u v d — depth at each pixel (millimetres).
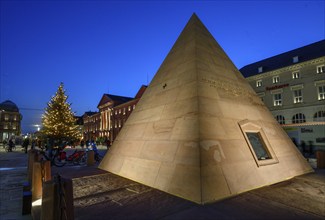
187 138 5238
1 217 4352
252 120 6977
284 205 3826
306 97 26766
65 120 28672
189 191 4219
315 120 25828
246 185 4789
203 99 6055
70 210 2701
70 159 12406
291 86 28328
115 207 3775
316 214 3434
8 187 7039
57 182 2771
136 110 8695
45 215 2709
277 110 29734
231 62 9297
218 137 5348
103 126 59312
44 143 27766
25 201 4531
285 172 6031
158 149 5824
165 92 7598
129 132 7852
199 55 7629
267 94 31156
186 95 6441
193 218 3252
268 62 35594
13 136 43688
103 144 49625
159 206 3803
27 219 4246
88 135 69062
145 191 4734
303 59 28672
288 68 28719
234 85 7910
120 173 6500
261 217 3299
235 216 3328
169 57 9312
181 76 7367
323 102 25203
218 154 4949
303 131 26562
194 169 4480
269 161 5898
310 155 20984
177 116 6125
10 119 63938
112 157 7652
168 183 4750
